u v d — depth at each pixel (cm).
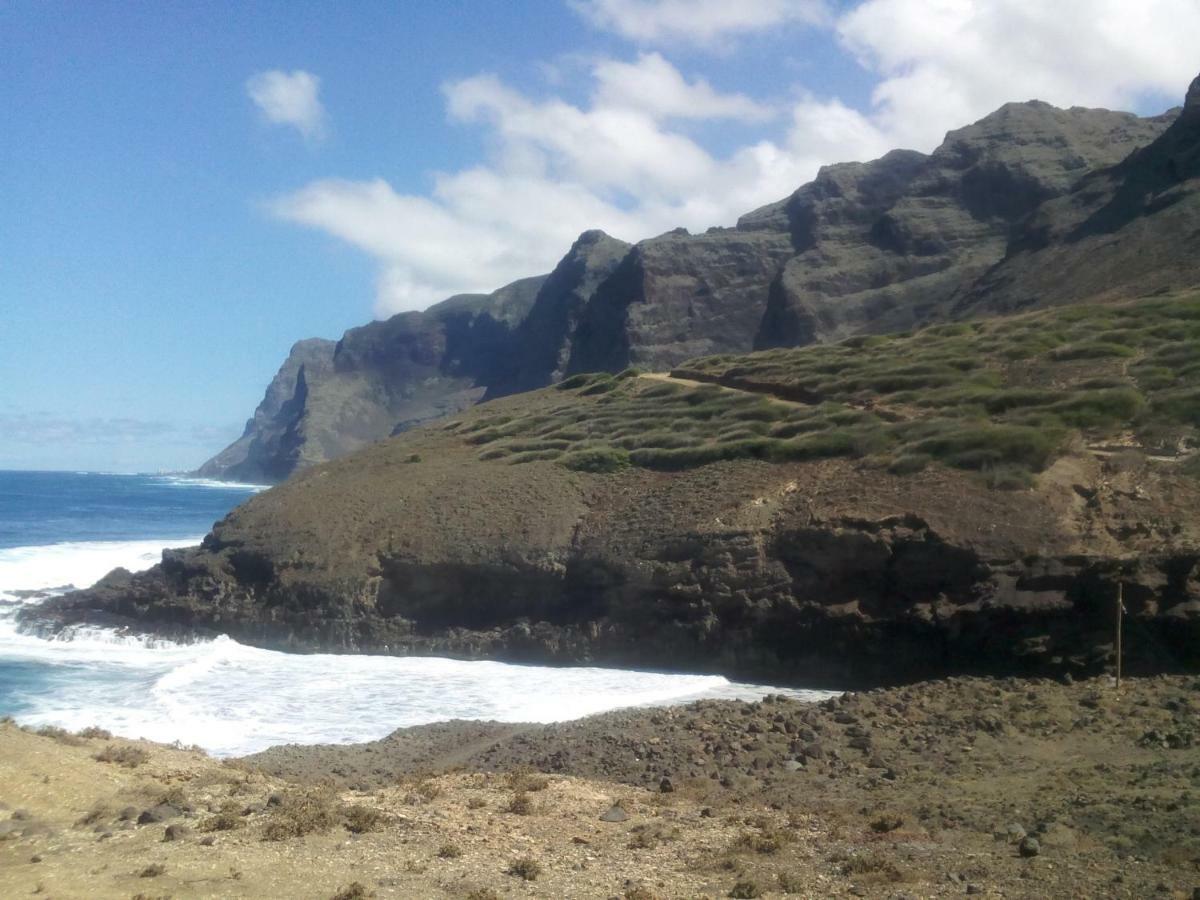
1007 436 2777
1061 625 2248
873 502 2719
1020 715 1752
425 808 1264
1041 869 997
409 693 2484
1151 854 1033
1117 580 2203
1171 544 2247
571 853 1085
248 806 1195
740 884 951
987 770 1455
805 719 1814
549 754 1681
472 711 2288
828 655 2530
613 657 2852
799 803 1337
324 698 2430
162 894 883
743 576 2727
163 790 1227
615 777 1538
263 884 926
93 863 972
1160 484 2511
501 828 1175
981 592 2367
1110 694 1884
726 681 2589
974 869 1003
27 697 2414
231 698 2422
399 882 950
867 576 2575
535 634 2986
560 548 3145
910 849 1088
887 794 1366
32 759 1278
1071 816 1172
